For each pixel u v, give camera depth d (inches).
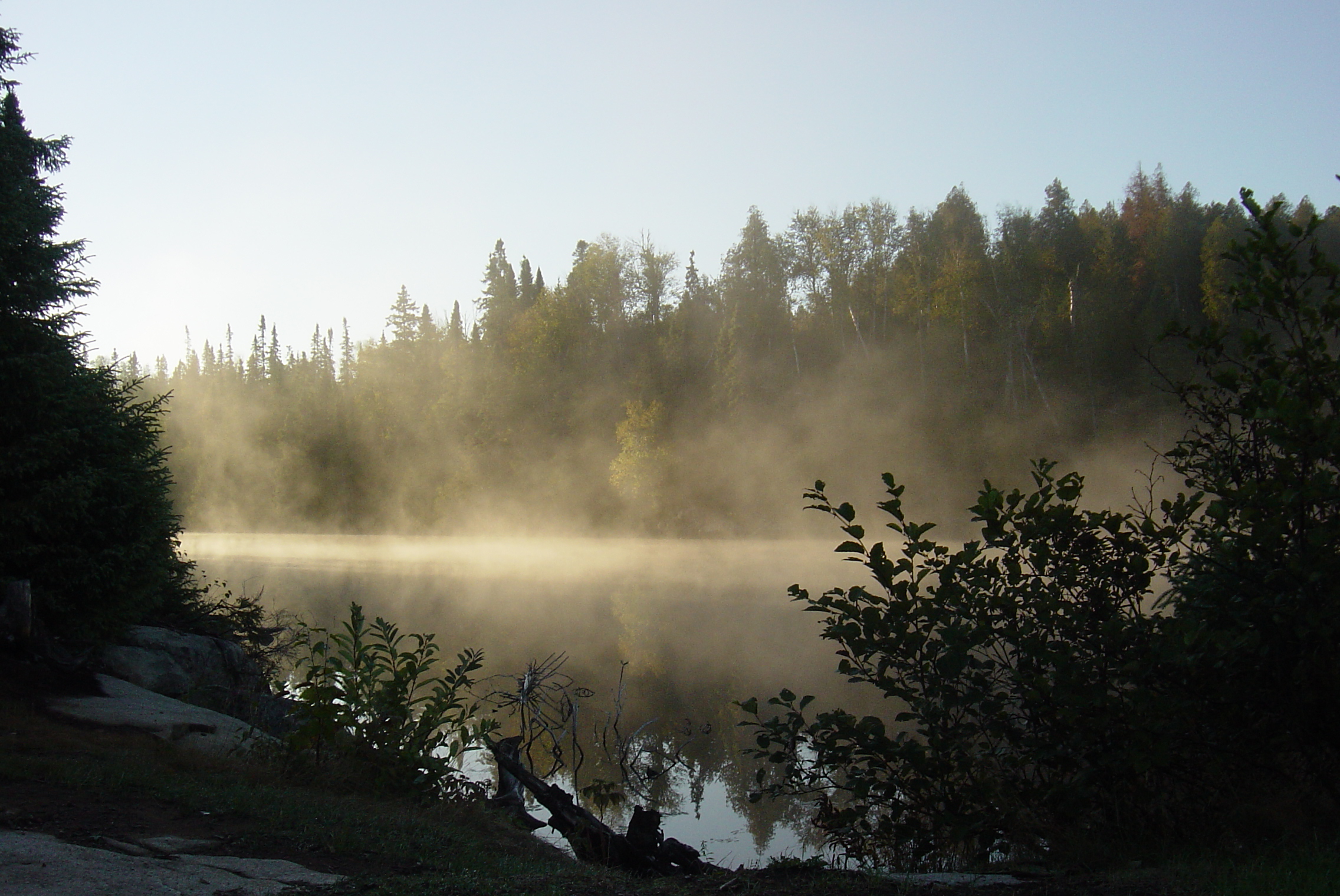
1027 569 339.6
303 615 942.4
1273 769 226.8
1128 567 258.5
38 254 430.3
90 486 414.3
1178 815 231.8
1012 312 1876.2
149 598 465.7
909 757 249.8
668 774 414.0
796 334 2326.5
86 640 425.1
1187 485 259.4
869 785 264.7
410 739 320.5
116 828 206.2
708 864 263.3
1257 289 234.4
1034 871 216.4
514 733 472.1
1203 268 1731.1
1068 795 235.0
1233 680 226.7
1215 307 1451.8
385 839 226.8
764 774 279.4
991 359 1861.5
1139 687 224.1
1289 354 229.3
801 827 347.3
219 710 446.9
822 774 273.1
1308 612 204.7
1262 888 170.7
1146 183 2388.0
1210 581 227.0
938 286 1963.6
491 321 2783.0
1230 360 245.6
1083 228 2154.3
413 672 326.6
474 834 260.7
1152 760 214.7
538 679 408.2
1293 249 232.8
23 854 173.8
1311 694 212.7
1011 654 261.4
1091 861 220.8
